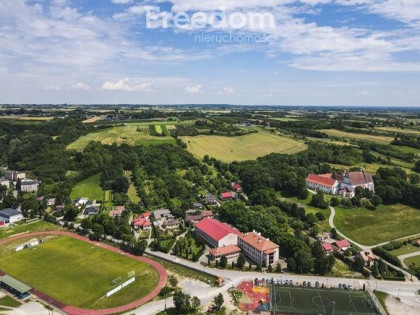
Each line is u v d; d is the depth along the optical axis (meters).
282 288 142.88
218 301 126.88
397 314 127.50
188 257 167.88
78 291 140.25
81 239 193.00
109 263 163.88
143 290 140.75
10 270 157.38
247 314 124.88
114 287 141.62
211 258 168.12
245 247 174.50
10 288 140.38
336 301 134.62
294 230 199.88
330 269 155.62
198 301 127.38
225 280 148.50
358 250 178.12
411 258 170.88
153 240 189.88
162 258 168.00
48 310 128.00
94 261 165.75
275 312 127.06
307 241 179.25
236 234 179.12
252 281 147.88
